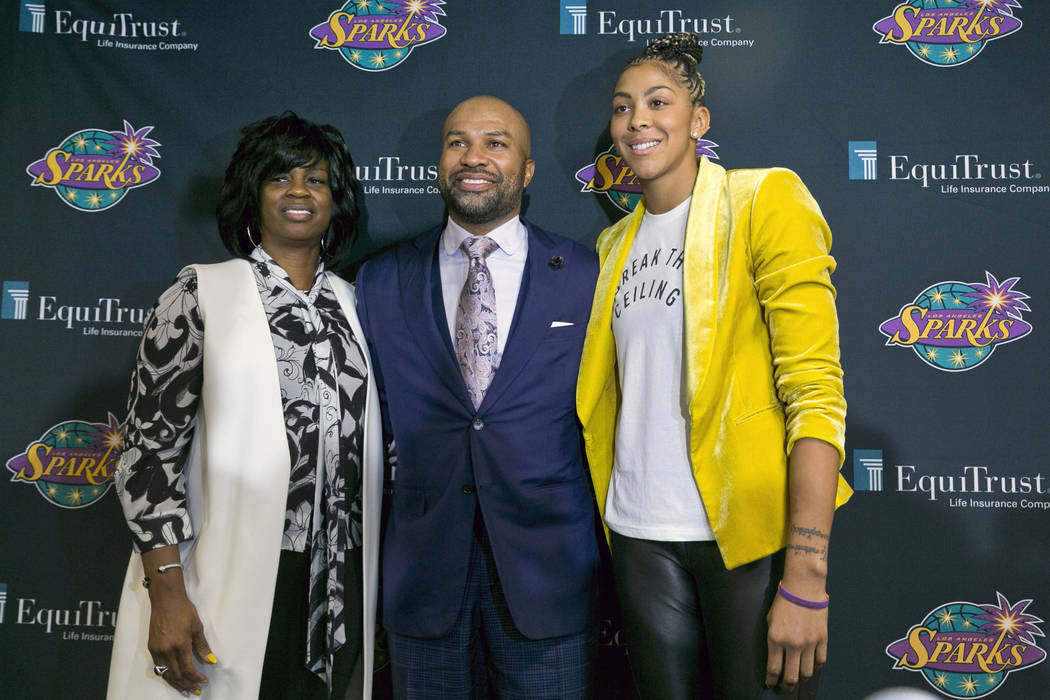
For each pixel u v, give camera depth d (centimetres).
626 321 160
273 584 148
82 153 217
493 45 217
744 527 144
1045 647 200
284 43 218
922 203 209
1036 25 210
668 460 150
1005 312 206
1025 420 204
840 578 204
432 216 217
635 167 160
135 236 216
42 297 214
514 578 159
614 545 161
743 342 151
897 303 208
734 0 215
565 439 167
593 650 167
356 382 163
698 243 152
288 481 150
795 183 153
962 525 204
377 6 218
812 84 213
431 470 165
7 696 207
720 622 147
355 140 217
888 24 212
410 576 163
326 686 156
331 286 173
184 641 144
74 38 219
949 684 201
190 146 217
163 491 149
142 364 153
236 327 154
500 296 172
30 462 212
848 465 206
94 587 209
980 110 210
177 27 219
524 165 179
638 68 161
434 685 164
